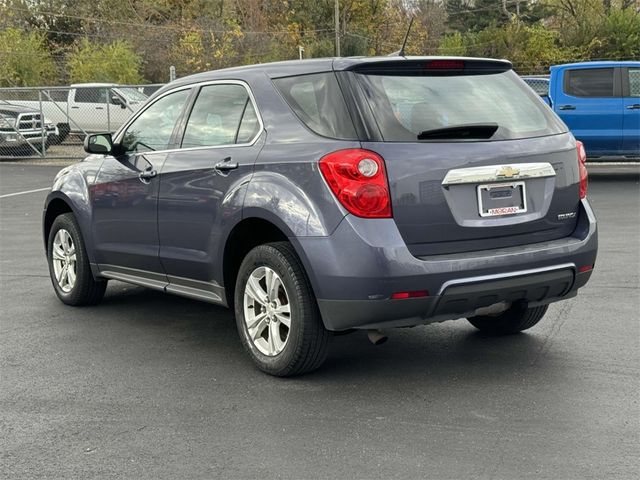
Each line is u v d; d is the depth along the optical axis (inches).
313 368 192.5
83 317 260.2
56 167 866.8
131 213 237.9
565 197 195.8
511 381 189.0
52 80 1604.3
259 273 196.2
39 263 358.9
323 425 164.7
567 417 165.5
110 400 182.4
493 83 197.9
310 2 2432.3
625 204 494.6
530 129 193.8
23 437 161.6
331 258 174.9
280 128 193.8
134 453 152.6
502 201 185.5
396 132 177.8
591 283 288.0
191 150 218.2
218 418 169.9
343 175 174.6
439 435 157.9
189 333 239.9
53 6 2306.8
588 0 2261.3
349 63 184.4
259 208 188.9
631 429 158.4
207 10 2397.9
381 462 146.0
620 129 589.9
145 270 238.4
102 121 1037.8
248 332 200.2
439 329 237.8
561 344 217.8
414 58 186.7
